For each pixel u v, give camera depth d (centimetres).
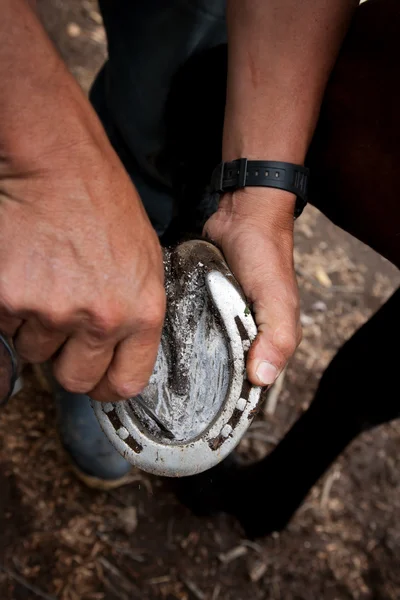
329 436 139
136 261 71
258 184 101
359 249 253
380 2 104
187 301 90
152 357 75
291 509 158
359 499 187
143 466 87
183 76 126
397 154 100
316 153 110
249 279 95
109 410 86
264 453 186
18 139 68
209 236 105
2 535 153
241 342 86
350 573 172
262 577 166
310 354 214
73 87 72
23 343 73
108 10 141
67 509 162
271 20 99
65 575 152
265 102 100
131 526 164
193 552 165
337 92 105
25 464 165
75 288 68
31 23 70
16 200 69
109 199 71
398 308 118
